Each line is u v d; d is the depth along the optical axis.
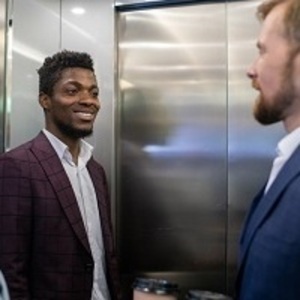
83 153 1.99
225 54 2.47
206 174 2.49
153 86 2.56
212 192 2.47
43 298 1.68
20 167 1.71
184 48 2.52
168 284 1.33
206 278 2.47
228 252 2.45
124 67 2.60
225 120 2.46
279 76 0.97
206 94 2.49
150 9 2.56
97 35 2.55
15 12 2.66
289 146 1.00
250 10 2.43
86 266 1.74
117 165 2.58
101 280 1.83
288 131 1.02
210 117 2.48
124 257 2.58
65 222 1.72
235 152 2.45
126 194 2.59
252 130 2.42
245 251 1.01
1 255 1.64
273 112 1.00
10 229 1.65
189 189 2.51
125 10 2.59
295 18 0.95
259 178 2.41
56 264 1.69
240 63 2.45
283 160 1.01
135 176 2.58
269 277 0.90
